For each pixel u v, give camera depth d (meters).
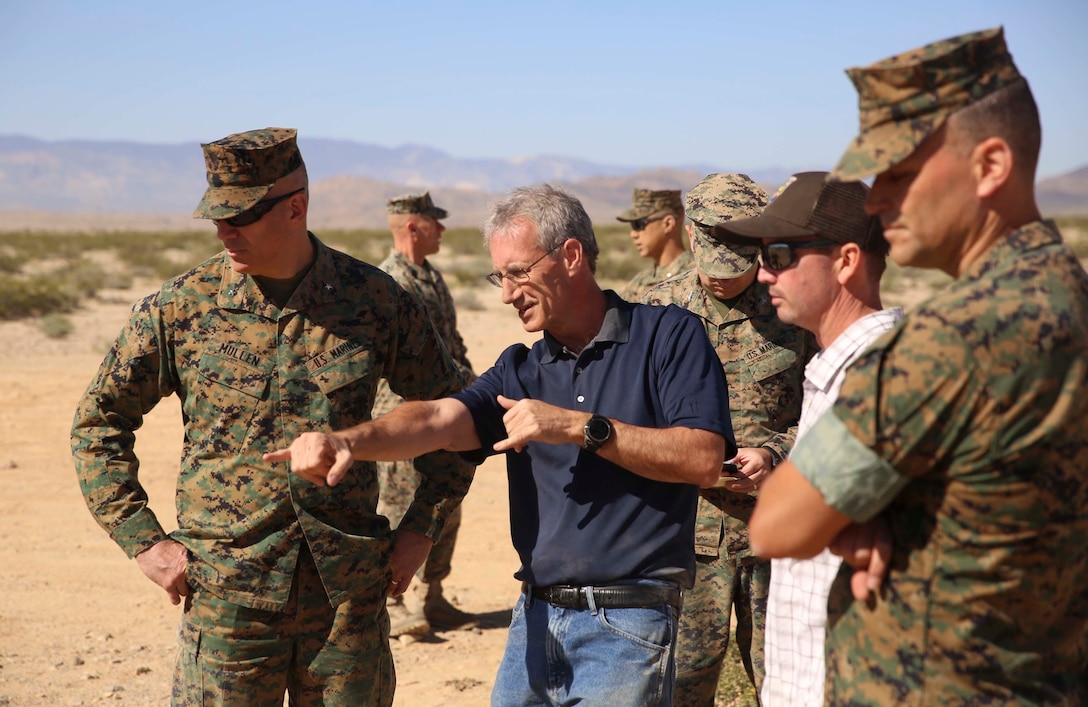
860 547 1.92
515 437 2.71
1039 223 1.89
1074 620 1.88
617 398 2.96
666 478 2.77
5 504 8.60
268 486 3.18
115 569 7.18
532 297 2.95
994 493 1.77
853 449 1.82
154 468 9.59
